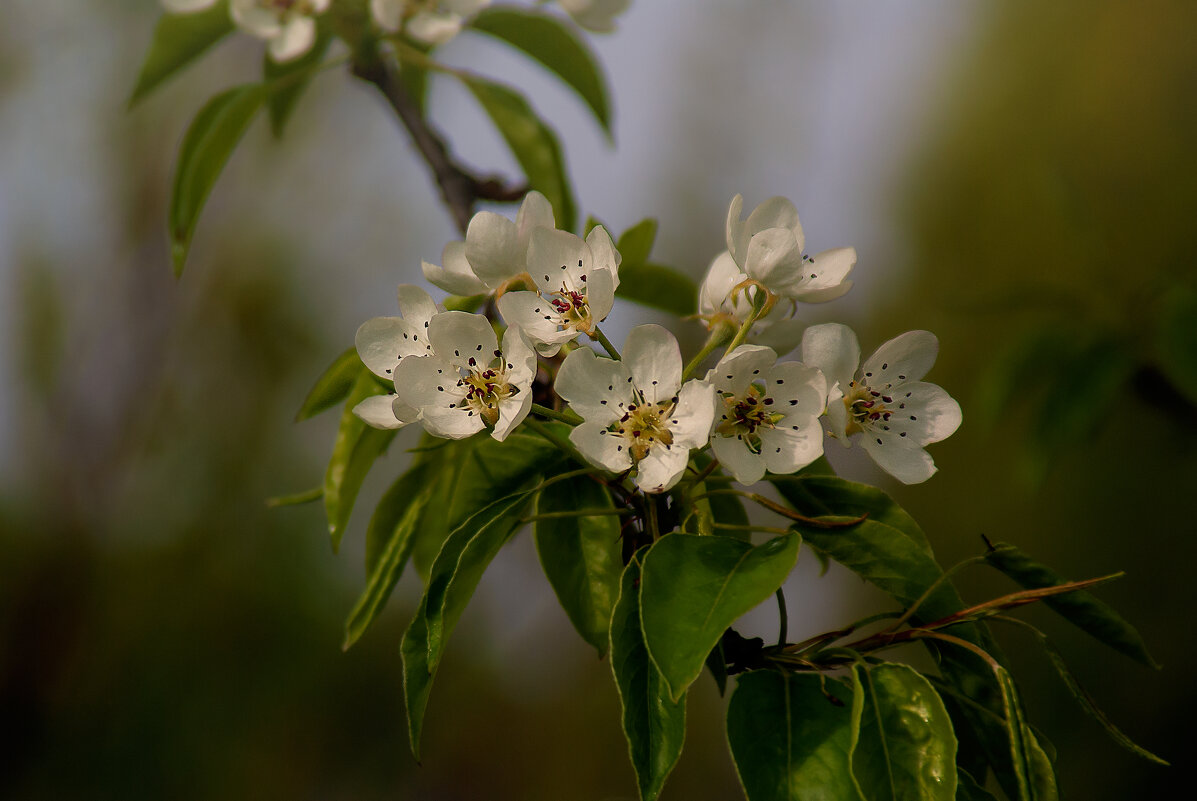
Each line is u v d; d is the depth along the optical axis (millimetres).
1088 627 1906
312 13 3105
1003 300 4129
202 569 8453
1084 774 8148
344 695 8500
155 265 8898
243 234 9133
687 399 1761
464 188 2943
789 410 1837
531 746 9992
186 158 2990
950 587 1856
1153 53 9969
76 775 7867
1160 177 9484
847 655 1781
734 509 2293
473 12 2986
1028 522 9070
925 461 1948
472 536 1871
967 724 1957
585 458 1763
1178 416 4094
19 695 8078
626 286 2680
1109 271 4121
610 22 3176
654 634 1549
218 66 8844
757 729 1635
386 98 3045
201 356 8992
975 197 10938
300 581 8359
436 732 9414
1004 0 11344
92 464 8641
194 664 8188
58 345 8719
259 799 8086
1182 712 7992
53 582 8328
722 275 2186
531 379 1843
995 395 4098
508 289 2070
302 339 9117
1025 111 10844
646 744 1604
